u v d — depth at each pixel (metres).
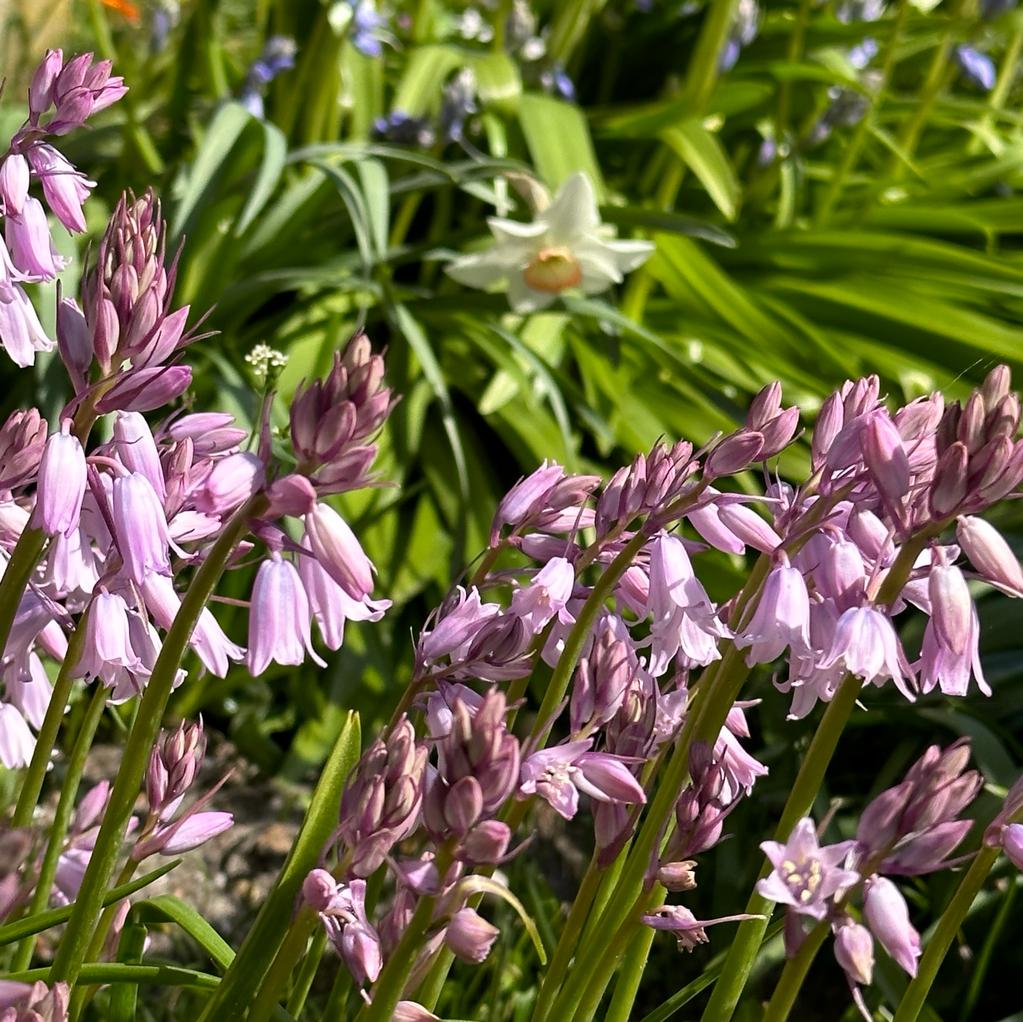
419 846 2.38
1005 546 1.03
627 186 5.00
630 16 5.76
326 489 0.98
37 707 1.38
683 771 1.21
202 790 3.29
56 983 1.01
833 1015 2.67
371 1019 1.01
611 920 1.22
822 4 5.62
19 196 1.21
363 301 3.50
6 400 3.64
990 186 5.03
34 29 4.31
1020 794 1.10
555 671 1.23
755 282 4.41
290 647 1.08
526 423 3.89
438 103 4.60
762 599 1.13
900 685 1.09
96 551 1.23
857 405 1.19
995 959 2.65
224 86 4.79
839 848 1.00
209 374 3.56
